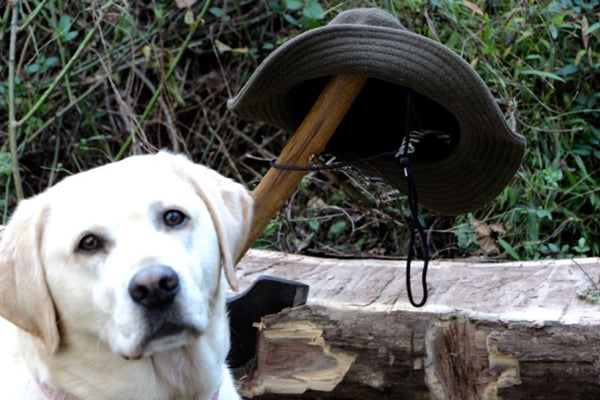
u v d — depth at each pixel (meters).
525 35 5.07
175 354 2.71
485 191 3.47
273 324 3.47
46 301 2.56
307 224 5.42
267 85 3.27
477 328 3.28
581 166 5.05
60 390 2.69
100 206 2.52
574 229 5.04
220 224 2.70
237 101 3.39
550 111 5.19
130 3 5.99
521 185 4.99
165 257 2.44
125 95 5.83
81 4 5.96
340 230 5.27
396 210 4.98
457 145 3.39
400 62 3.11
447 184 3.52
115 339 2.46
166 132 6.14
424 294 3.35
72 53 6.27
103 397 2.68
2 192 6.07
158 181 2.61
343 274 3.91
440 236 5.27
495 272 3.82
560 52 5.40
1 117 6.18
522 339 3.22
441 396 3.34
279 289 3.44
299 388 3.49
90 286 2.51
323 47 3.16
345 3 5.44
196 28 5.64
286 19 5.84
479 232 4.93
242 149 6.06
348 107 3.34
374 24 3.27
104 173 2.64
